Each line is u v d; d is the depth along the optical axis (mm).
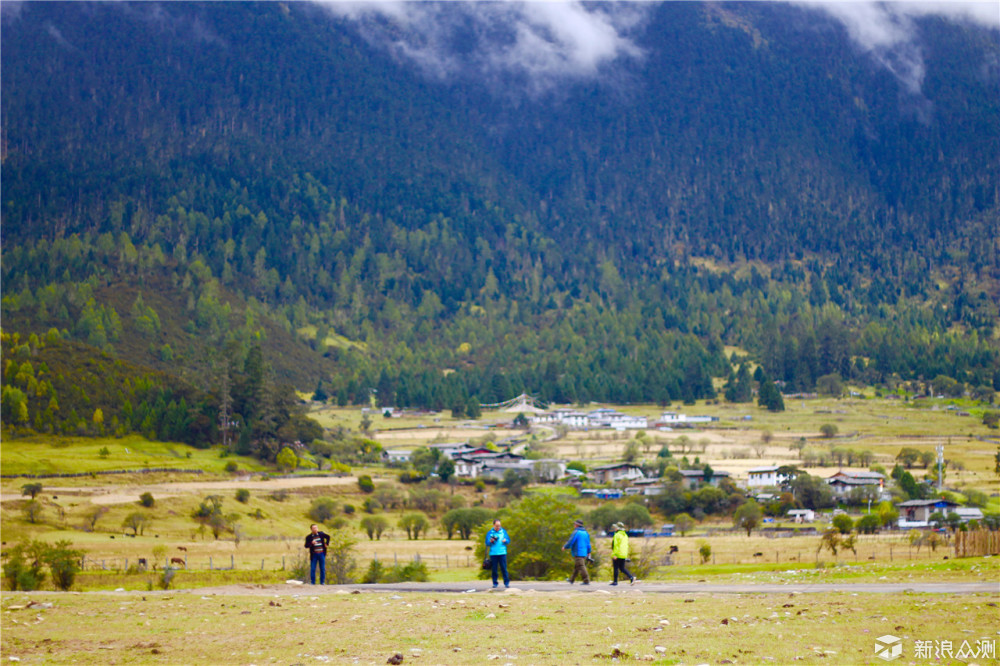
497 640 26984
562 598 35469
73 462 165500
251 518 138000
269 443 199750
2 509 123062
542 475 188500
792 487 163750
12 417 188500
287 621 30594
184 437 197125
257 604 34438
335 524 136250
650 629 28344
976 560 57500
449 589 41031
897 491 166250
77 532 117625
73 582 74750
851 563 73688
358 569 82250
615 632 27906
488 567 40906
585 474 192375
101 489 144875
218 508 136750
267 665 24984
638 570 67688
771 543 115188
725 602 33688
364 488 166500
